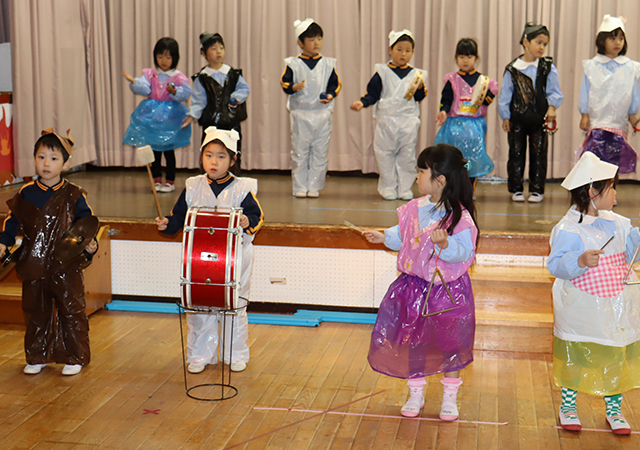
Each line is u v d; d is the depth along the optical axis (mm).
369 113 6469
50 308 3176
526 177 6309
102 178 6371
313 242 4020
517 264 3959
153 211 4547
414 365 2703
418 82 5008
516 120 4992
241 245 2785
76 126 6508
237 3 6508
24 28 5734
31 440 2549
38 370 3209
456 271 2658
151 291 4242
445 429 2688
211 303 2809
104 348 3543
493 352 3549
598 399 2963
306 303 4094
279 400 2938
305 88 5195
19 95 5727
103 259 4145
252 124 6707
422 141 6410
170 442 2549
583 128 4922
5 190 5504
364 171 6570
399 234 2785
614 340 2564
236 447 2516
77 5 6488
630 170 4887
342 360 3416
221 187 3090
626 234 2623
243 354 3309
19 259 3096
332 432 2650
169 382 3117
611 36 4730
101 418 2744
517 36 6203
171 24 6703
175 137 5434
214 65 5266
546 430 2684
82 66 6598
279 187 5906
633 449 2523
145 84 5418
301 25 5160
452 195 2615
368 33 6352
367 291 4027
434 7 6242
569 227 2590
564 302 2627
